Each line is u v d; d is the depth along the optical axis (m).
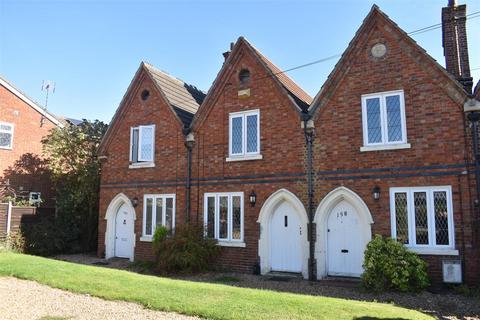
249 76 15.59
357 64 13.45
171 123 17.12
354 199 12.76
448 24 13.98
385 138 12.68
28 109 24.73
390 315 7.80
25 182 23.86
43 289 10.25
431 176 11.84
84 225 21.09
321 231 13.17
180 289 9.78
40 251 19.14
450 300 9.92
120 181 18.27
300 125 13.98
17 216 19.88
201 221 15.62
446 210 11.56
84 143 22.05
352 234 12.98
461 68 13.59
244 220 14.71
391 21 13.00
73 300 9.13
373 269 11.04
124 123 18.64
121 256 18.02
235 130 15.54
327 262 13.19
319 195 13.35
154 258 16.44
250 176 14.80
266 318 7.42
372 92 13.07
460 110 11.74
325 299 9.06
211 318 7.64
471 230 11.16
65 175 22.34
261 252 14.16
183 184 16.34
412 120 12.36
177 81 20.44
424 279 10.78
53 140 22.30
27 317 7.76
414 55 12.59
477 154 11.32
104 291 9.66
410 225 11.91
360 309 8.12
